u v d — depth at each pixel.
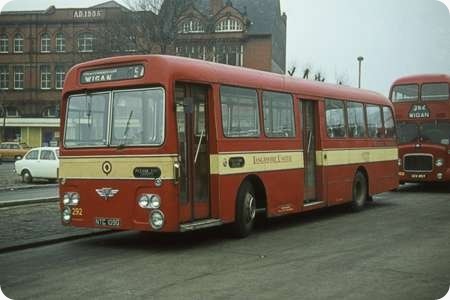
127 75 10.27
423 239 11.21
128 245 10.74
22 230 12.07
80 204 10.56
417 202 18.61
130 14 43.41
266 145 12.18
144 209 9.85
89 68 10.73
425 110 22.69
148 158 9.86
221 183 10.84
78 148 10.65
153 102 9.98
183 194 10.13
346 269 8.52
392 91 23.41
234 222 11.35
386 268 8.59
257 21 71.62
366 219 14.39
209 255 9.67
